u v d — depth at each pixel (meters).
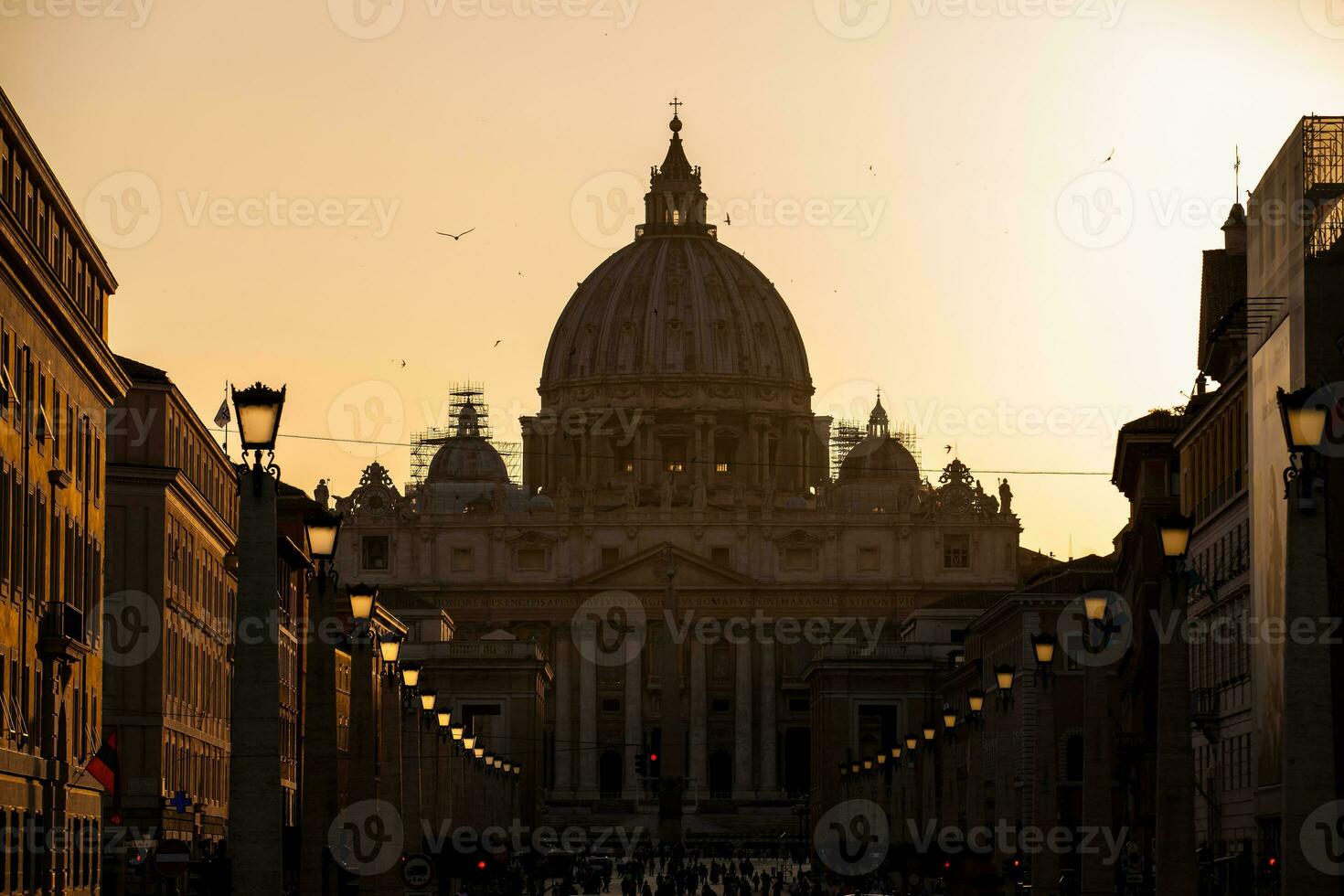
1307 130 174.00
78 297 185.50
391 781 157.50
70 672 178.88
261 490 89.69
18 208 161.75
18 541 159.50
